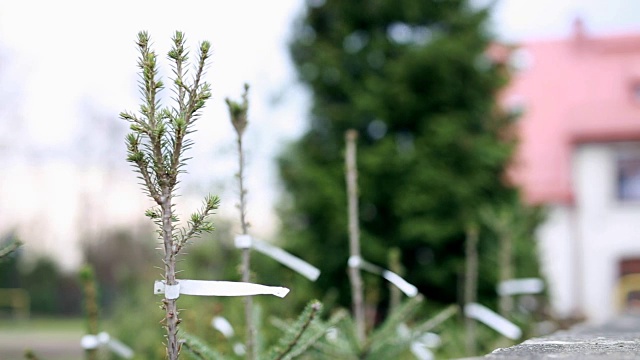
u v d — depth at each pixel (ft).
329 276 44.68
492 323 19.72
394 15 50.34
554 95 76.59
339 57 49.73
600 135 70.03
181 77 6.06
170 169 5.98
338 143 48.11
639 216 70.08
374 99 47.65
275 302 20.43
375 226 46.09
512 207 43.78
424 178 45.16
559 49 79.87
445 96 47.93
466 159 46.47
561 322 29.84
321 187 45.42
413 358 16.70
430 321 11.68
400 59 48.11
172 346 6.00
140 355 23.68
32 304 108.88
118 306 31.83
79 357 52.37
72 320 107.45
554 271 70.54
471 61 48.08
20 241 8.30
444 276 44.75
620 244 70.18
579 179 71.26
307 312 8.13
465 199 45.37
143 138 5.94
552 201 70.23
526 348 6.82
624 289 69.67
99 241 89.97
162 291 6.09
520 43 50.65
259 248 10.65
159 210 6.10
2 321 98.68
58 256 97.14
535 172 71.97
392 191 45.88
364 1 50.39
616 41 80.12
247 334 9.05
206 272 27.40
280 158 48.21
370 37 50.49
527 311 30.86
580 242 70.69
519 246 36.96
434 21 50.83
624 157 70.59
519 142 50.19
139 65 6.00
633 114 70.90
